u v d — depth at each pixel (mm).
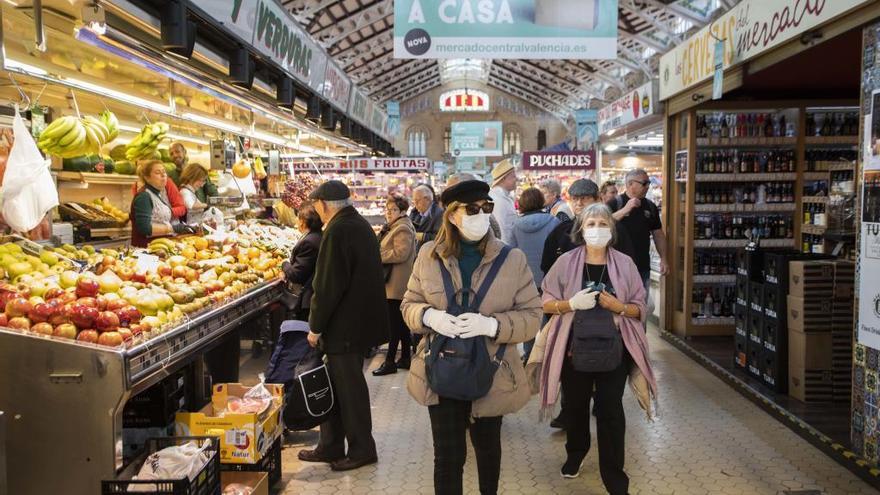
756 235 5824
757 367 5102
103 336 2580
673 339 6777
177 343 2959
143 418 3170
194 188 5496
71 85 3877
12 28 3205
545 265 4195
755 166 6566
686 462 3742
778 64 5188
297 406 3602
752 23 4844
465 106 36500
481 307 2641
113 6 3053
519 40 6508
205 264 4074
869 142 3439
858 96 6391
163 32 3506
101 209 5262
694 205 6605
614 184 5691
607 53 6492
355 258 3617
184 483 2439
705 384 5309
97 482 2500
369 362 6379
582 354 3066
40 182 3191
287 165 10617
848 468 3607
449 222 2688
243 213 6914
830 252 5637
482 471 2742
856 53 4801
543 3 6473
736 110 6473
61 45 3480
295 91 6508
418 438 4215
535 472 3654
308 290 4230
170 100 4980
